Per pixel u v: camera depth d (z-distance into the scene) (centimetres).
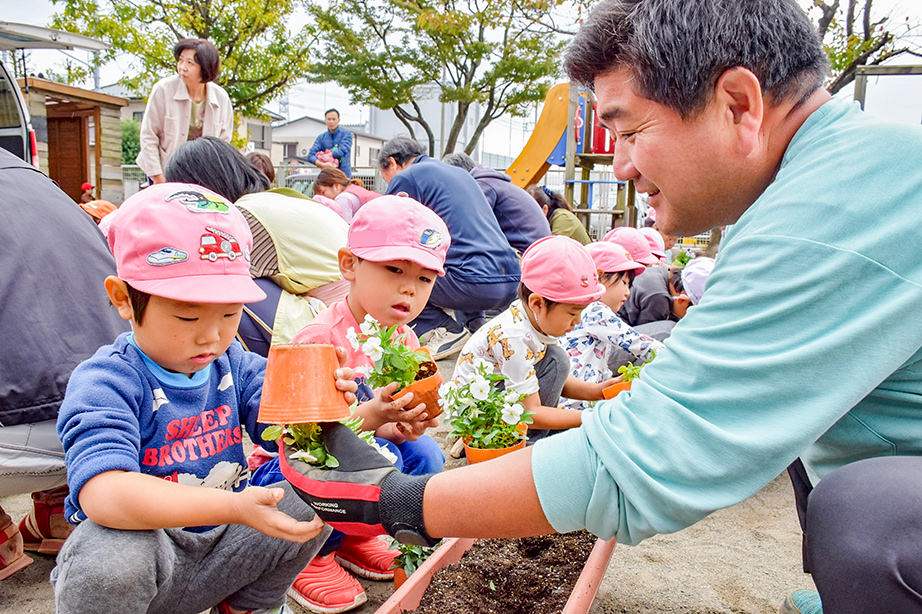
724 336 121
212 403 186
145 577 154
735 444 114
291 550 184
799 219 121
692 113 129
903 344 115
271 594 191
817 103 138
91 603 150
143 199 164
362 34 2033
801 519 173
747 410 117
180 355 167
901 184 119
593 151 1195
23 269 215
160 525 149
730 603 235
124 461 151
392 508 133
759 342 118
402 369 209
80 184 1535
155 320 162
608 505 123
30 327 212
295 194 359
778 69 129
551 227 735
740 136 131
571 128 1120
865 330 113
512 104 2134
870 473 124
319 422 148
